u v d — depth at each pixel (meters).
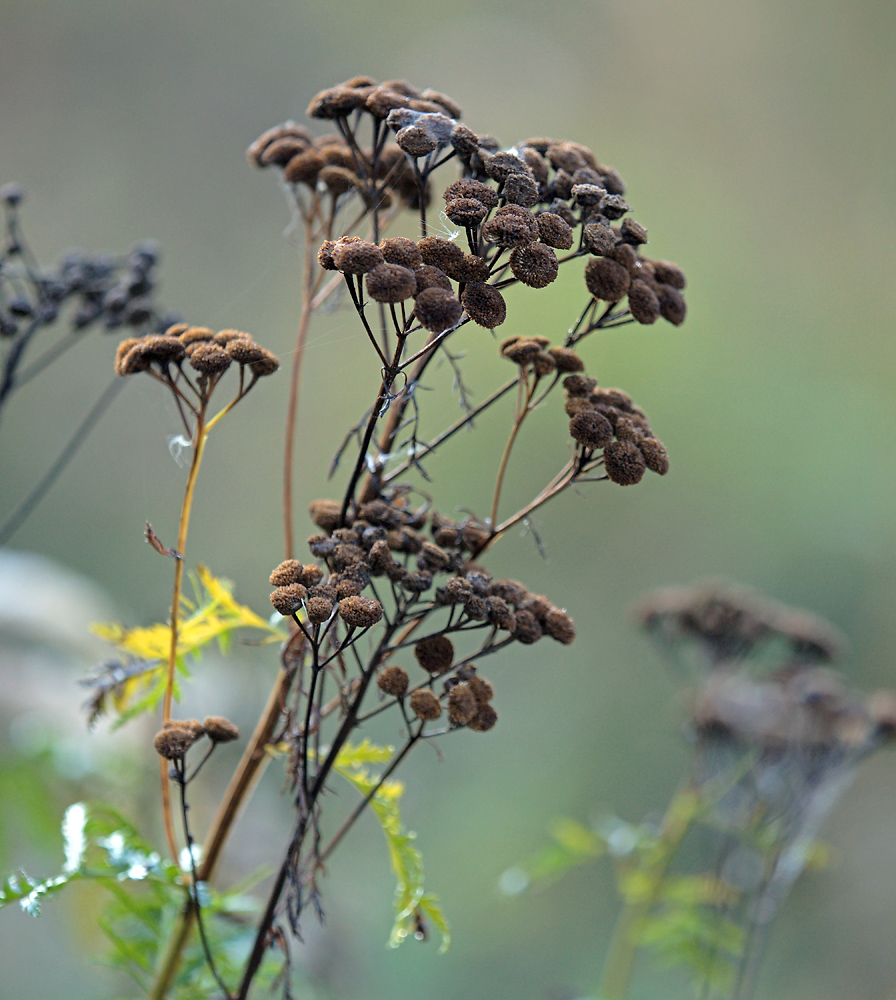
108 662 2.44
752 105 14.51
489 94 14.81
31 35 13.70
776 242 13.99
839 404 12.51
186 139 14.10
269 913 2.11
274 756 2.28
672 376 11.94
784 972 8.53
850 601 11.55
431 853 9.64
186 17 14.05
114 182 13.94
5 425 11.52
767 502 11.95
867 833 9.60
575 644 11.32
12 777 3.88
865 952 8.67
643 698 10.93
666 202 14.12
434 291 1.66
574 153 2.07
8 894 2.10
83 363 11.73
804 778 3.64
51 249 13.70
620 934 3.71
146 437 11.84
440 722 8.67
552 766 10.56
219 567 11.69
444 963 8.52
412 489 2.18
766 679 3.87
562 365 2.09
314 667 1.88
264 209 13.64
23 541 11.43
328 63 14.57
